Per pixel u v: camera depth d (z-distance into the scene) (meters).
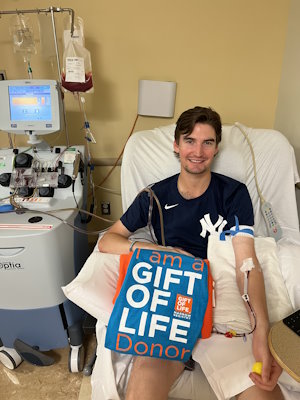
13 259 1.26
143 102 1.94
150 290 1.03
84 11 1.82
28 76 1.94
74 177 1.55
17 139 2.09
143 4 1.81
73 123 2.07
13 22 1.77
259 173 1.53
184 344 0.98
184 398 1.04
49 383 1.51
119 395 1.01
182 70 1.98
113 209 2.35
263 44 1.93
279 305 1.13
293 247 1.30
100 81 1.98
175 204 1.33
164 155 1.54
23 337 1.50
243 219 1.28
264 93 2.06
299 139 1.79
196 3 1.82
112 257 1.25
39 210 1.43
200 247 1.33
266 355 0.93
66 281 1.41
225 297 1.13
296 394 0.95
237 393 0.92
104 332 1.14
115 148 2.16
